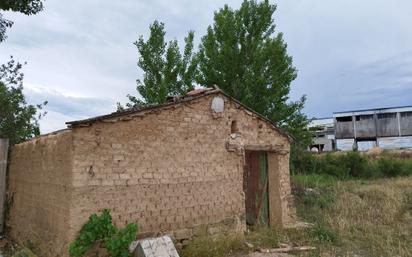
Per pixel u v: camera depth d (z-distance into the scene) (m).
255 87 16.06
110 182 6.53
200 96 8.26
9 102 12.39
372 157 29.66
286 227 10.06
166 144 7.51
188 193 7.82
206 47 17.56
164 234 7.23
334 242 8.77
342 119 43.81
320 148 45.03
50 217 6.99
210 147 8.45
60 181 6.59
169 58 16.89
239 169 9.16
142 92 16.67
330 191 16.28
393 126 40.94
